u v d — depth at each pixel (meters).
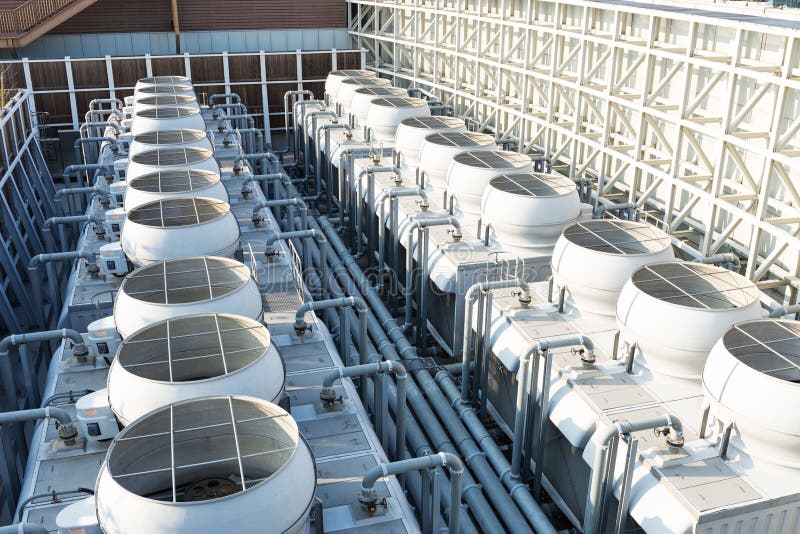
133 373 12.40
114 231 21.69
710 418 13.04
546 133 30.28
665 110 25.47
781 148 18.58
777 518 11.84
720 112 23.20
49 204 32.88
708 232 21.19
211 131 32.31
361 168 29.28
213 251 17.78
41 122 42.66
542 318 17.39
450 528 12.59
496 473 16.89
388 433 16.66
